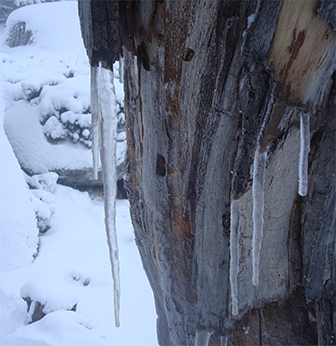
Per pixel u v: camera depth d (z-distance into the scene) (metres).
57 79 8.48
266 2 1.12
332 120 1.37
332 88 1.31
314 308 1.63
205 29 1.30
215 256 1.70
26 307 4.11
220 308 1.81
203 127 1.47
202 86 1.40
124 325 4.11
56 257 5.70
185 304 1.98
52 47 11.89
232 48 1.27
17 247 5.54
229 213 1.57
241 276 1.65
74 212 7.02
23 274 5.18
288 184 1.47
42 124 7.88
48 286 4.22
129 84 1.85
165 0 1.37
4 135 6.98
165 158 1.68
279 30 1.15
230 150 1.43
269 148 1.35
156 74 1.56
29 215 6.07
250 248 1.60
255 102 1.27
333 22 1.13
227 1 1.22
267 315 1.75
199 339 1.99
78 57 10.51
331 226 1.53
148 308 4.52
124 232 6.56
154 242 2.06
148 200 1.89
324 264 1.59
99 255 5.83
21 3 18.97
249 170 1.39
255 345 1.80
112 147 1.70
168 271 1.99
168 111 1.57
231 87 1.33
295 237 1.61
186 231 1.75
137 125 1.86
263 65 1.21
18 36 13.87
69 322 3.42
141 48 1.58
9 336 3.33
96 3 1.39
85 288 4.87
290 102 1.27
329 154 1.42
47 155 7.62
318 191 1.49
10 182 6.29
